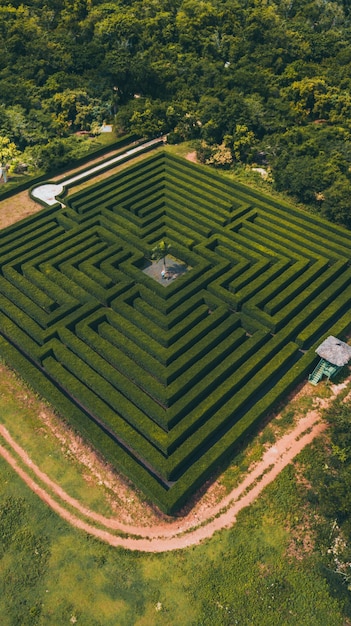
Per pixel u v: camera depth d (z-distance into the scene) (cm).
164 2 13112
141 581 4050
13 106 9869
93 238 7206
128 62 10462
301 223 7519
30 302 6134
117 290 6266
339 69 11112
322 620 3850
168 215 7825
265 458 4809
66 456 4872
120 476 4706
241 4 13850
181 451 4656
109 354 5522
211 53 11681
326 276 6450
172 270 6919
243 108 9219
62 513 4466
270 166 8744
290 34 11812
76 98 10094
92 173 8888
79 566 4141
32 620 3862
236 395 5122
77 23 12231
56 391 5188
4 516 4447
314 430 5034
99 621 3850
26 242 7188
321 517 4356
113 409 5250
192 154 9588
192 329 5791
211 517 4409
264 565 4116
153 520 4400
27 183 8600
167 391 5116
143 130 9781
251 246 7025
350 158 8344
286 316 5938
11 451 4922
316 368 5472
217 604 3919
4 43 11156
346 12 14550
